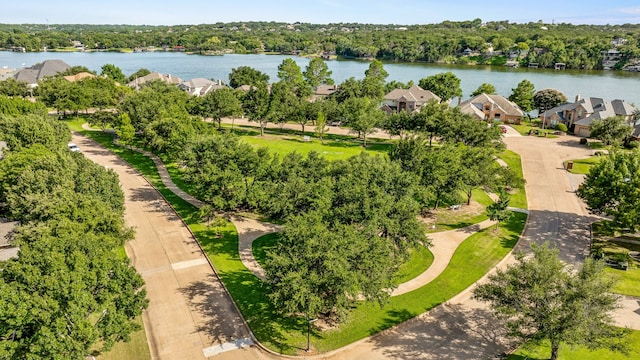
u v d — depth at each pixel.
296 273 32.22
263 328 37.31
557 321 30.50
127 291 31.58
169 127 80.69
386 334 37.12
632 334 37.12
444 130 84.75
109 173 52.38
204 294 42.28
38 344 25.75
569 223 60.06
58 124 77.62
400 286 44.28
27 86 147.75
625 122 103.38
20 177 49.81
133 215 59.97
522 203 67.25
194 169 57.03
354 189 44.59
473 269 47.81
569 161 87.75
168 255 49.50
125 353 34.12
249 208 62.56
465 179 59.88
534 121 129.50
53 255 29.94
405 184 49.59
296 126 122.69
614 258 49.47
